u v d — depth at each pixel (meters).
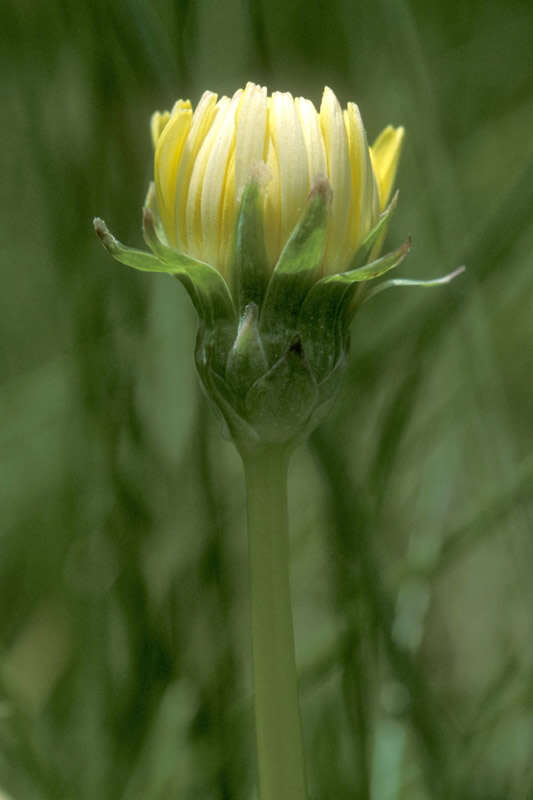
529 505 0.35
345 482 0.34
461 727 0.35
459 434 0.36
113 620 0.35
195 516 0.35
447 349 0.38
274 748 0.30
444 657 0.40
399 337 0.36
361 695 0.33
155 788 0.34
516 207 0.36
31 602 0.39
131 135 0.37
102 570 0.35
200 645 0.35
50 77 0.37
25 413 0.41
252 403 0.29
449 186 0.37
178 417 0.36
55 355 0.46
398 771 0.33
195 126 0.29
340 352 0.30
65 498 0.36
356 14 0.42
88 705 0.35
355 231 0.29
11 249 0.47
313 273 0.29
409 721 0.34
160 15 0.36
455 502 0.38
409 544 0.35
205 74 0.36
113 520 0.35
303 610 0.39
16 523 0.40
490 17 0.48
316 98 0.42
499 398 0.36
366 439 0.38
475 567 0.43
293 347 0.29
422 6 0.47
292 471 0.43
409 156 0.43
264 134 0.29
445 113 0.46
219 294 0.29
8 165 0.47
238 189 0.29
